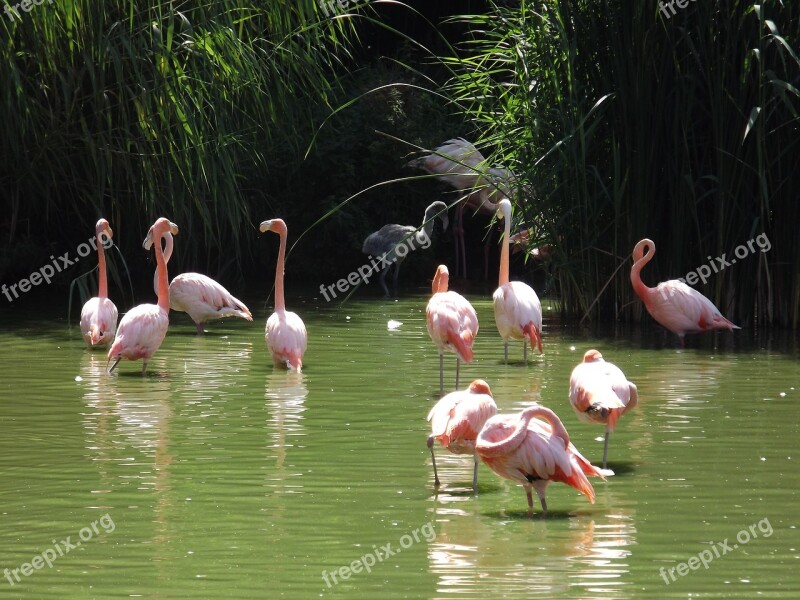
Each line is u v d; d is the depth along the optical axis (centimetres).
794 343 1436
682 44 1538
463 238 2328
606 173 1591
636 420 997
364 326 1599
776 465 848
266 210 2281
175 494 776
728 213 1535
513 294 1244
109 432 950
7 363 1281
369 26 2706
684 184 1541
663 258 1608
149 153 1733
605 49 1553
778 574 623
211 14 1688
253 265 2302
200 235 2108
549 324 1623
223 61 1691
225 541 680
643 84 1523
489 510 747
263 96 1833
